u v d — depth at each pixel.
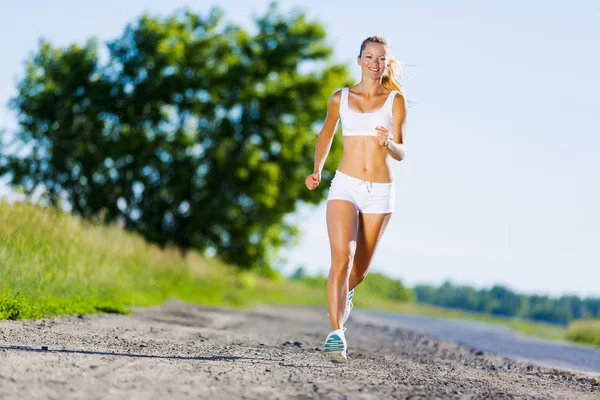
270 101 47.94
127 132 45.91
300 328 18.48
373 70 8.47
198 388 6.14
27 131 47.25
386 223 8.66
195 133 47.09
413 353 13.51
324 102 48.69
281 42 48.91
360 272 8.90
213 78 47.09
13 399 5.27
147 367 7.12
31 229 16.88
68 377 6.25
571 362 16.27
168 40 48.25
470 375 9.27
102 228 24.66
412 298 131.38
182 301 24.67
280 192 47.84
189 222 45.81
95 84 46.44
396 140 8.53
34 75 47.94
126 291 19.59
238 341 11.62
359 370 8.35
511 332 37.06
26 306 11.92
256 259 48.53
